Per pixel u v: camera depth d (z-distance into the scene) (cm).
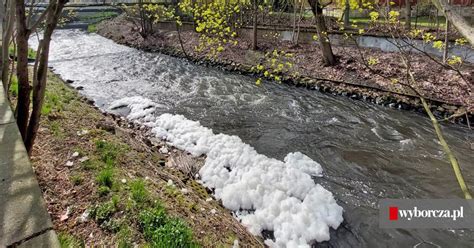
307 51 1285
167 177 452
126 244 276
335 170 560
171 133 676
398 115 794
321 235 396
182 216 344
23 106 311
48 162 378
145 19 1828
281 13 1620
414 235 410
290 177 506
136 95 945
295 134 704
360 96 905
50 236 183
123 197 336
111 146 472
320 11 1070
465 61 974
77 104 722
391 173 549
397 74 950
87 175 367
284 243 383
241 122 763
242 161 550
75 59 1428
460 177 140
